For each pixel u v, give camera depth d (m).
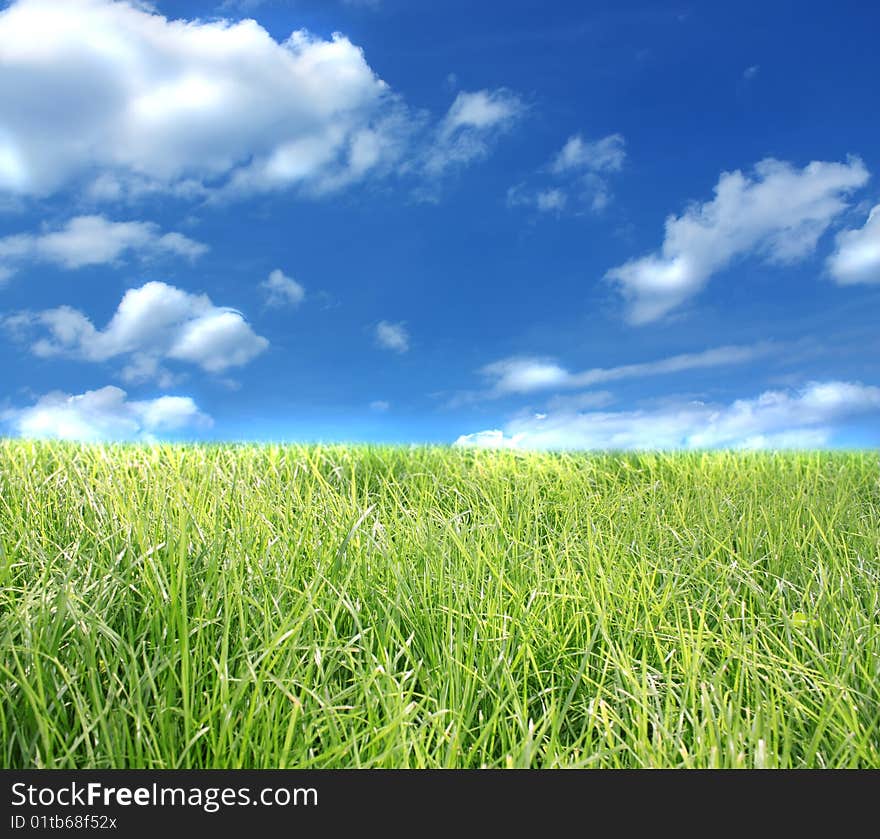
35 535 2.70
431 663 2.18
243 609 2.21
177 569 2.36
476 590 2.55
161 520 2.68
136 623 2.28
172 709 1.84
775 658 2.16
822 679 2.13
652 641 2.36
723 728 1.88
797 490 4.12
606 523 3.53
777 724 1.89
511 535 3.20
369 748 1.86
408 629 2.36
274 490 3.51
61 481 3.40
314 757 1.81
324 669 2.12
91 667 1.84
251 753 1.86
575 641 2.40
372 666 2.01
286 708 1.95
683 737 2.00
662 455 5.48
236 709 1.93
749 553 3.16
